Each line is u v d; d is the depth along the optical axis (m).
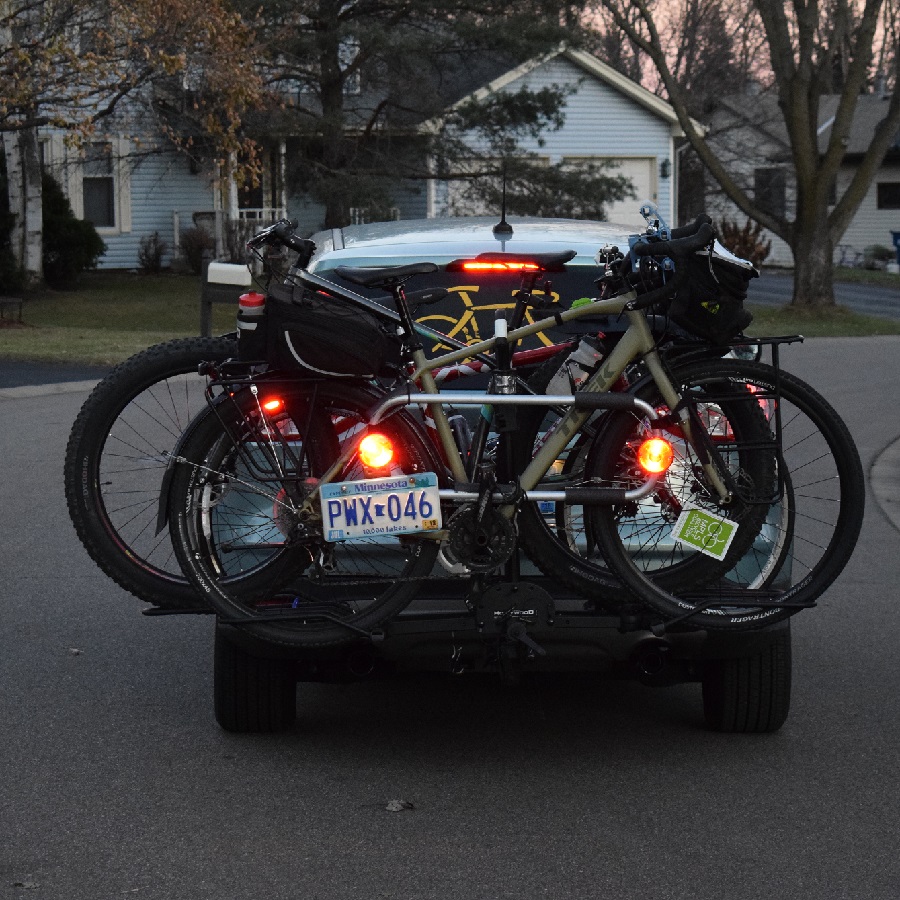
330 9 28.55
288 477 4.78
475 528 4.72
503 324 4.82
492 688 6.44
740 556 4.86
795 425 5.85
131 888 4.16
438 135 29.86
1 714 5.85
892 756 5.38
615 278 4.91
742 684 5.49
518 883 4.20
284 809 4.80
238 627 4.86
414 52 27.86
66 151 33.28
